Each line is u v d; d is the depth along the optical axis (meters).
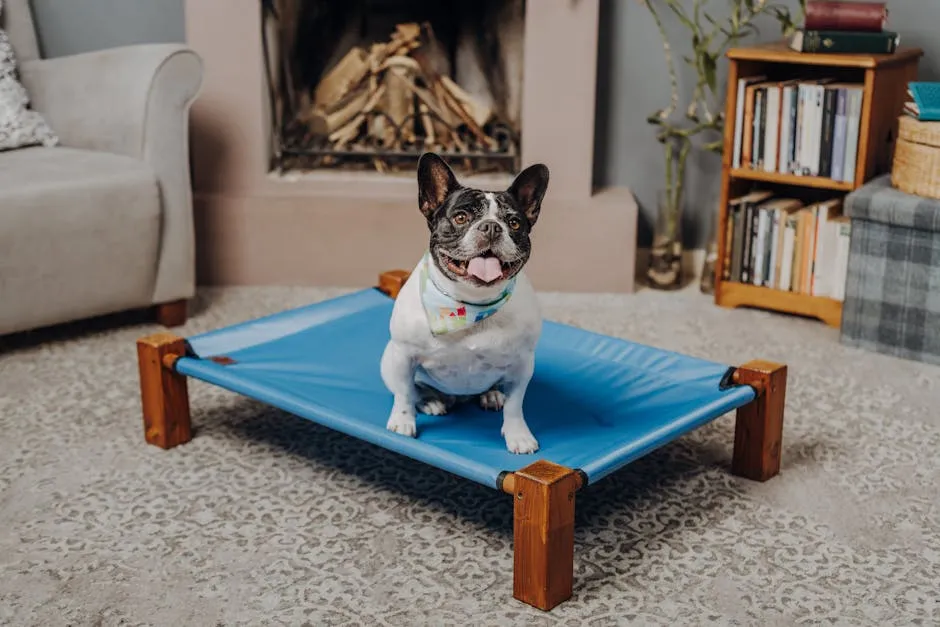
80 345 2.88
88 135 3.02
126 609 1.72
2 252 2.66
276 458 2.24
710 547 1.91
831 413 2.49
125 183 2.83
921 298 2.76
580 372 2.23
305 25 3.42
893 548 1.91
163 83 2.89
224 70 3.26
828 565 1.86
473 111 3.41
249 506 2.04
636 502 2.07
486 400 2.07
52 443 2.31
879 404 2.54
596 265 3.34
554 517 1.67
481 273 1.71
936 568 1.85
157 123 2.90
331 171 3.42
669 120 3.47
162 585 1.79
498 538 1.93
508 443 1.88
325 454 2.26
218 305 3.21
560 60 3.22
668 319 3.12
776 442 2.15
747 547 1.91
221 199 3.33
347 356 2.30
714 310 3.21
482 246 1.70
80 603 1.73
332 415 1.94
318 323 2.49
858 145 2.96
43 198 2.70
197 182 3.36
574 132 3.27
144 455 2.25
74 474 2.17
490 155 3.39
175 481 2.14
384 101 3.44
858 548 1.91
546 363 2.28
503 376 1.90
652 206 3.55
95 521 1.99
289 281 3.39
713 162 3.48
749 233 3.16
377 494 2.09
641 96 3.46
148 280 2.94
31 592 1.76
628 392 2.13
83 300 2.84
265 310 3.17
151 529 1.96
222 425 2.40
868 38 2.94
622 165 3.53
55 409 2.48
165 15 3.49
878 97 2.95
